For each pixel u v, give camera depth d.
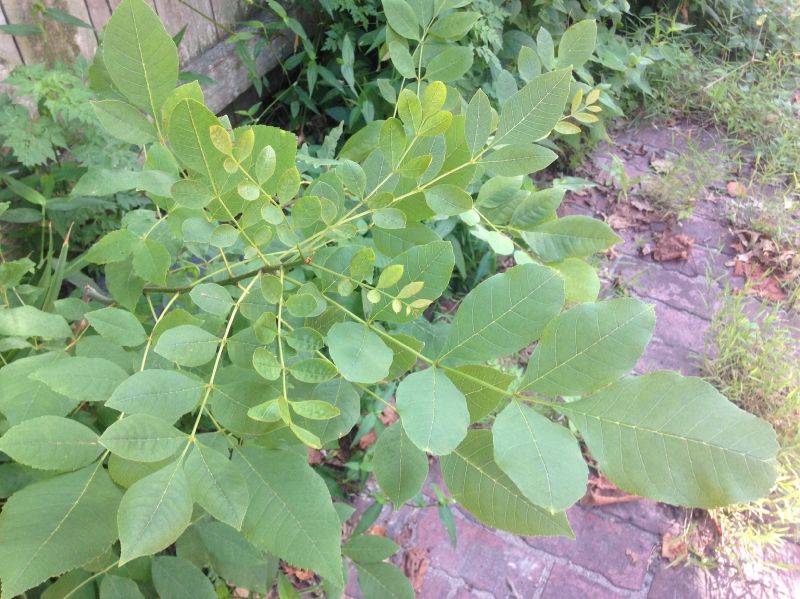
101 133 1.09
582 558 1.33
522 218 0.60
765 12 2.80
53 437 0.38
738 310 1.77
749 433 0.33
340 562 0.36
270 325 0.43
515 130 0.46
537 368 0.38
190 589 0.60
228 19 1.69
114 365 0.43
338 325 0.42
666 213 2.11
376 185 0.54
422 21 0.66
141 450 0.36
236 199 0.48
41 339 0.62
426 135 0.43
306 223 0.44
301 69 1.87
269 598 1.21
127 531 0.34
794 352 1.73
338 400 0.49
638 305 0.37
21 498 0.37
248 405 0.42
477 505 0.40
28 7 1.14
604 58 2.16
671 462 0.34
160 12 1.48
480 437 0.40
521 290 0.40
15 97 1.14
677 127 2.54
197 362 0.43
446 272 0.44
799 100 2.61
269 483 0.38
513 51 1.95
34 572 0.34
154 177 0.49
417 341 0.43
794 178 2.22
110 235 0.54
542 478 0.34
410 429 0.36
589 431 0.36
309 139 1.92
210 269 0.68
